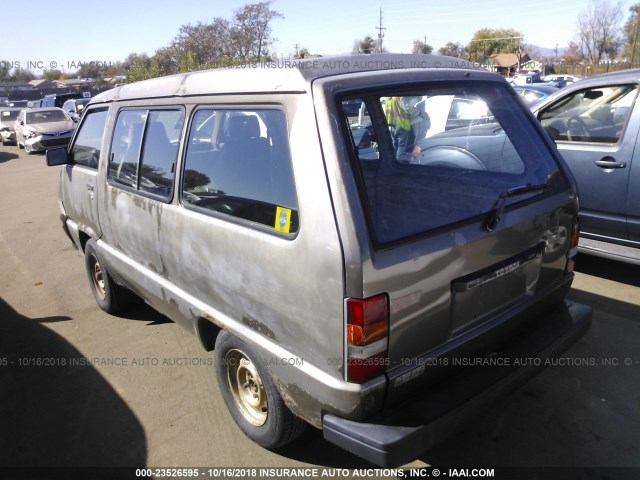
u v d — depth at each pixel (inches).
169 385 136.1
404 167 90.4
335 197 77.8
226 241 97.7
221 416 122.4
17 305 194.7
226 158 99.0
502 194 95.5
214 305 107.3
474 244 88.4
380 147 87.0
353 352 77.7
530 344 100.7
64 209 189.8
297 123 83.5
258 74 93.2
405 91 91.8
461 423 85.0
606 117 177.3
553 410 117.2
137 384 137.4
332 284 77.6
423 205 85.6
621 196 170.7
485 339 94.0
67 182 180.2
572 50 2283.5
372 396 80.0
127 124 138.3
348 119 82.5
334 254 76.7
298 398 89.7
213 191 102.6
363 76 87.7
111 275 163.9
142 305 185.2
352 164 79.4
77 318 179.8
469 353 92.4
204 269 106.3
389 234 79.3
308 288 81.6
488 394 88.3
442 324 86.8
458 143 102.3
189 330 122.6
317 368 84.4
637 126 166.4
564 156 186.2
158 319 175.5
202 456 109.7
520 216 96.8
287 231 85.4
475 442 108.9
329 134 79.7
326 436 84.5
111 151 145.5
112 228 147.9
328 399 82.4
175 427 119.4
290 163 84.4
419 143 94.8
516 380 93.0
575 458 103.1
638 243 170.9
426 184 89.1
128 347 157.2
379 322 77.8
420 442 79.9
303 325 84.4
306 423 103.2
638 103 168.1
